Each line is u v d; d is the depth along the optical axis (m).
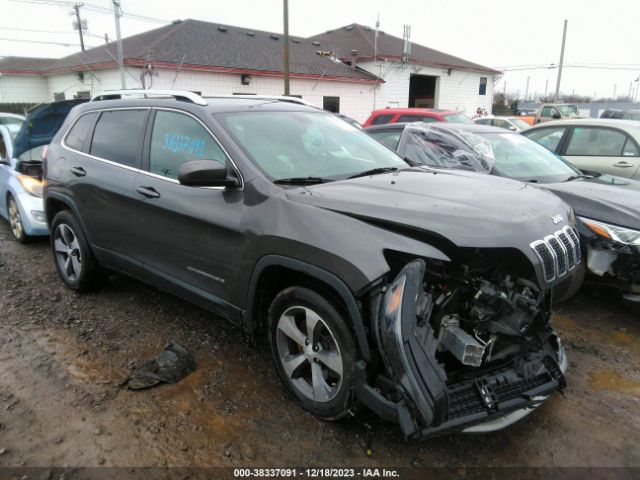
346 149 3.75
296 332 2.87
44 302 4.52
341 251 2.48
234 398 3.08
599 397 3.20
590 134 7.07
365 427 2.82
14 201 6.41
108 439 2.70
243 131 3.34
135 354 3.59
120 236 3.97
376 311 2.37
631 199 4.32
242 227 2.95
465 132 5.82
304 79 23.12
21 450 2.60
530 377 2.65
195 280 3.39
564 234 2.85
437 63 29.22
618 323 4.26
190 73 19.30
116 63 18.06
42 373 3.34
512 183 3.33
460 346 2.42
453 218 2.53
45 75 25.02
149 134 3.77
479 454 2.66
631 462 2.61
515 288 2.70
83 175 4.24
